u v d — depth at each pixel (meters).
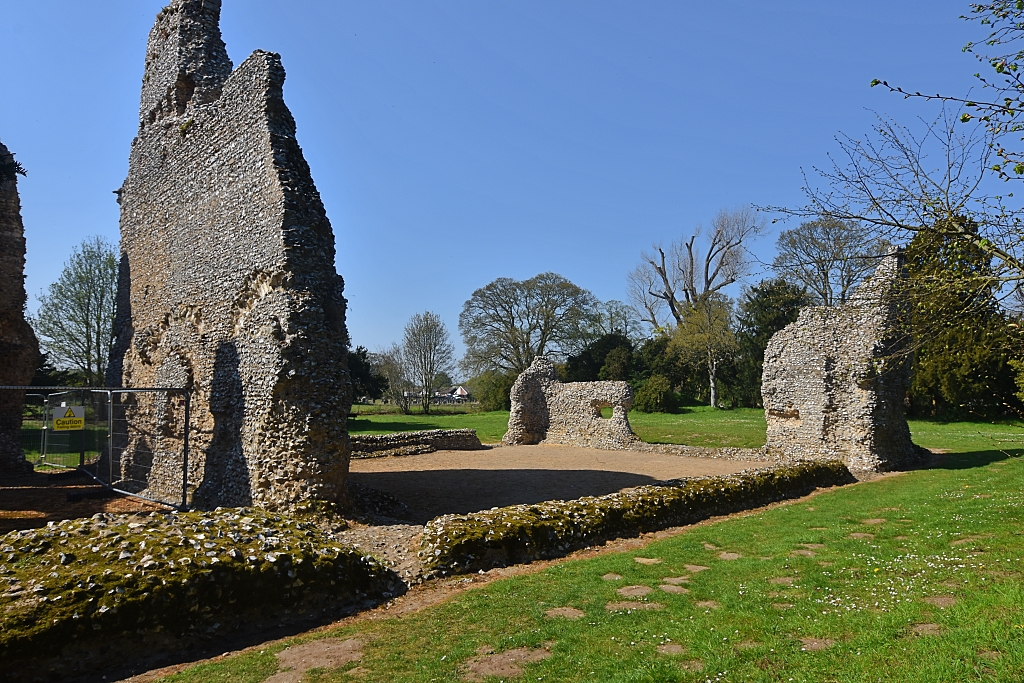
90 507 14.03
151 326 16.83
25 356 20.72
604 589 8.20
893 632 5.78
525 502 15.27
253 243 13.14
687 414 47.78
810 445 21.95
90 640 6.11
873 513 12.78
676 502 13.34
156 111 17.48
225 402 13.40
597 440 31.23
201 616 6.82
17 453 19.38
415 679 5.68
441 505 14.88
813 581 8.05
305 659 6.25
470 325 55.16
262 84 13.24
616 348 55.88
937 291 7.45
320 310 12.52
